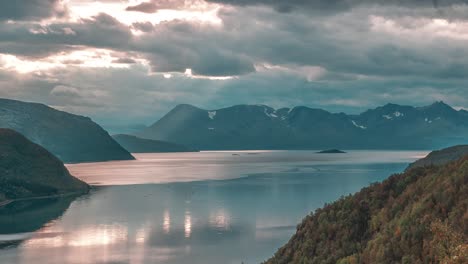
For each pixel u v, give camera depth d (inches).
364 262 2426.2
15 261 5157.5
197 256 5280.5
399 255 2255.2
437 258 1935.3
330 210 3272.6
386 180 3260.3
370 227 2824.8
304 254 2962.6
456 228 2107.5
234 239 6117.1
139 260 5128.0
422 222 2317.9
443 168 2834.6
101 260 5147.6
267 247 5659.5
